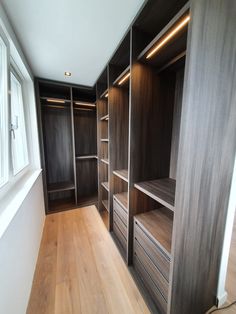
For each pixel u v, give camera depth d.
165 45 1.00
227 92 0.81
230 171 0.94
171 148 1.45
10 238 0.86
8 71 1.13
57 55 1.56
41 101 2.43
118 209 1.75
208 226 0.92
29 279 1.24
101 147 2.41
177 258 0.83
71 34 1.25
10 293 0.83
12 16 1.05
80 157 2.65
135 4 0.99
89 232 2.04
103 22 1.13
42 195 2.24
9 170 1.24
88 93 2.68
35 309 1.12
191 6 0.62
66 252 1.69
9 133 1.19
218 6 0.68
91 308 1.13
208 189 0.86
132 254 1.48
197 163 0.78
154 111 1.33
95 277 1.39
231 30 0.74
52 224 2.22
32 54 1.54
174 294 0.88
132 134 1.28
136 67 1.21
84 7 1.00
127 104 1.85
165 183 1.33
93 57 1.61
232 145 0.91
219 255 1.05
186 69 0.67
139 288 1.26
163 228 1.19
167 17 1.05
